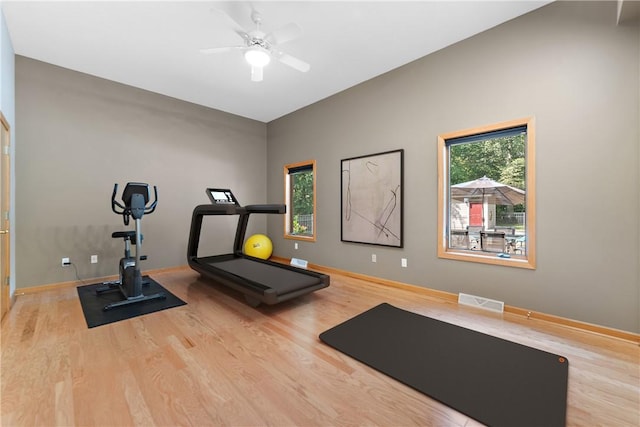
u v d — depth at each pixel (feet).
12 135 10.14
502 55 9.11
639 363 6.21
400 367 6.05
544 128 8.36
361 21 8.98
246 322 8.40
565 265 8.10
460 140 10.35
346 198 14.12
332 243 14.93
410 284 11.64
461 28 9.36
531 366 6.09
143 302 10.02
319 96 15.03
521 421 4.52
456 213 10.75
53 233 11.66
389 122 12.26
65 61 11.40
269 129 19.17
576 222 7.91
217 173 16.90
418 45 10.33
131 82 13.29
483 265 9.66
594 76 7.59
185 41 10.03
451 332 7.73
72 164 12.09
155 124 14.43
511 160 9.47
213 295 10.92
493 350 6.77
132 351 6.66
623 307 7.32
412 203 11.53
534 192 8.54
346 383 5.57
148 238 14.29
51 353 6.51
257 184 18.97
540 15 8.37
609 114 7.41
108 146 13.00
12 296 10.05
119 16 8.71
